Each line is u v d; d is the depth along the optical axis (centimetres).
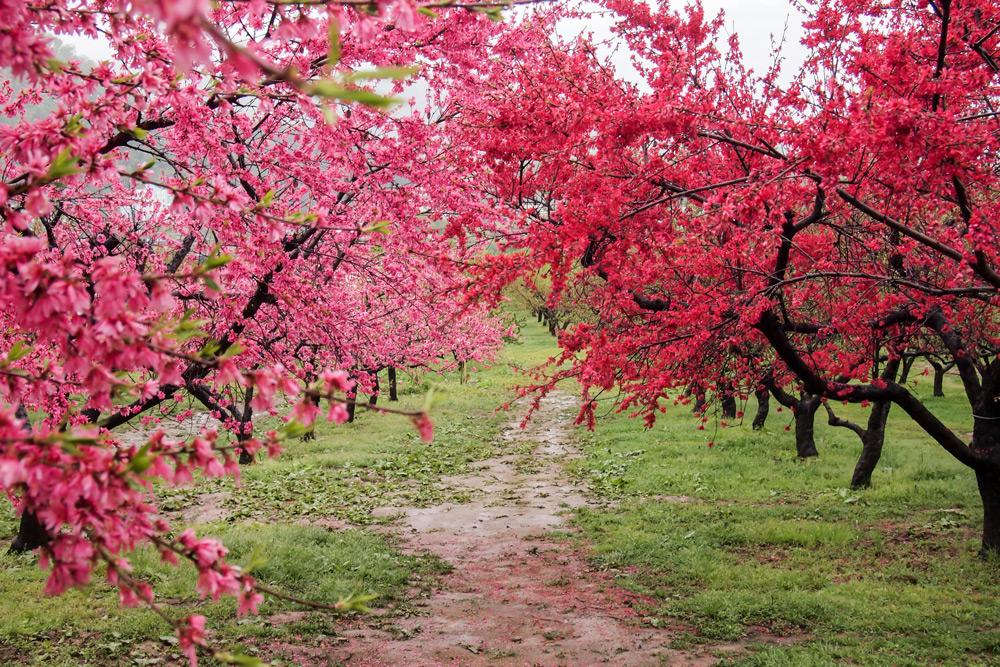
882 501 1402
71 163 233
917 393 3175
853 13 796
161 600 895
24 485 214
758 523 1266
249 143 841
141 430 1761
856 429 1584
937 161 550
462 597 979
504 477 1864
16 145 272
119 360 230
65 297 214
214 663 732
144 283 238
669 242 776
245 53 129
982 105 796
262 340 1041
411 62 760
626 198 743
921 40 739
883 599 889
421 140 831
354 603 243
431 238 917
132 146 626
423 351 2370
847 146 561
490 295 761
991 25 711
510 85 799
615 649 786
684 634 820
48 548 220
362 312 1297
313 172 841
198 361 237
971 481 1532
